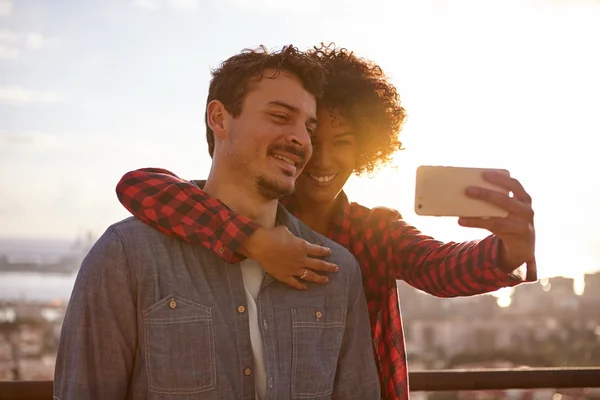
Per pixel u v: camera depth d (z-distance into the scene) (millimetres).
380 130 1983
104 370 1514
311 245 1593
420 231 1980
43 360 29281
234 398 1514
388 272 1930
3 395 2172
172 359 1499
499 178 1515
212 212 1561
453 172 1515
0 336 37156
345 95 1900
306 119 1625
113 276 1522
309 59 1647
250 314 1590
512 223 1494
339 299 1698
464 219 1521
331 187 1954
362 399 1731
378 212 1974
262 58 1616
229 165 1615
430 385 2361
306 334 1620
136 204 1579
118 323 1520
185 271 1552
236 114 1602
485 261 1658
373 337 1921
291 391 1573
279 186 1586
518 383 2393
